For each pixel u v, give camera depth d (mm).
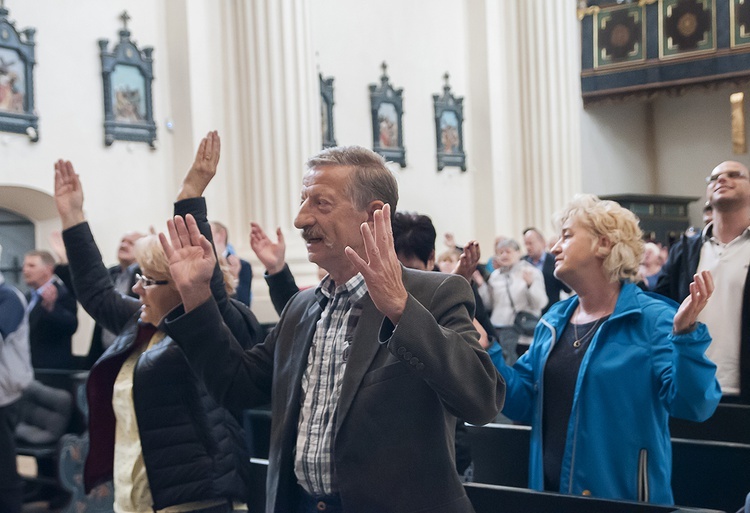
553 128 14555
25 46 8766
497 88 14609
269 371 2367
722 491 3355
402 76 13609
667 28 16594
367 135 13008
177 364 3113
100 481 3465
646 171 18594
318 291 2250
